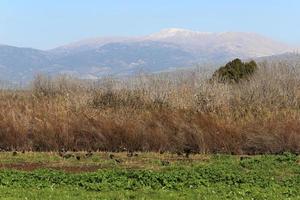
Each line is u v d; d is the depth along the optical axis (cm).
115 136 2597
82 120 2639
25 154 2455
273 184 1738
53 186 1678
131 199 1498
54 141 2603
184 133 2556
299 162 2241
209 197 1509
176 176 1805
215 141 2536
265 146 2509
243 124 2572
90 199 1479
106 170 2002
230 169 2036
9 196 1511
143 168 2102
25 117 2659
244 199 1484
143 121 2631
